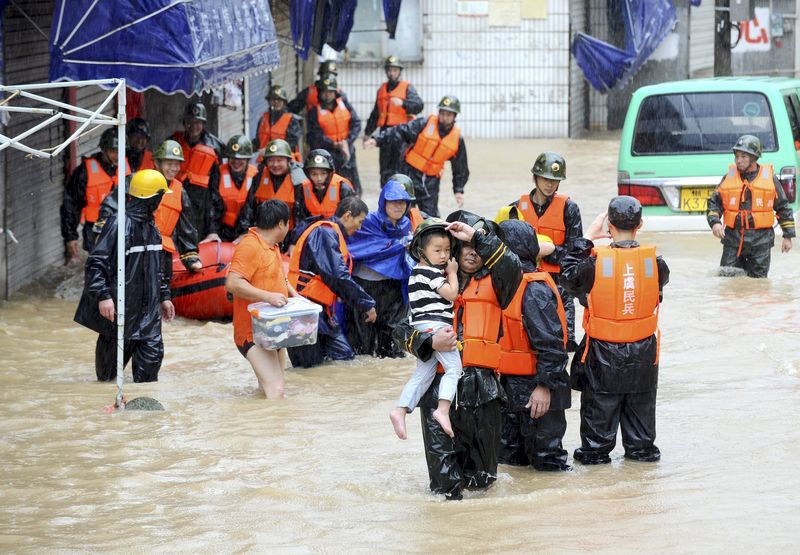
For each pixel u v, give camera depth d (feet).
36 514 34.76
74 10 59.47
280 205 50.62
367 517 33.76
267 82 127.03
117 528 33.24
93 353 58.95
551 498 35.01
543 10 159.53
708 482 36.42
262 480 37.96
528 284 36.32
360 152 153.99
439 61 161.89
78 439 43.19
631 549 30.04
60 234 80.43
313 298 56.18
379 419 46.06
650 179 81.66
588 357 38.70
